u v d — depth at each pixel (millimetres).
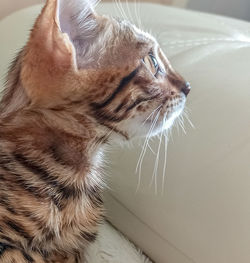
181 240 160
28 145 156
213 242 149
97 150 172
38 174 156
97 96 151
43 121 155
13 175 154
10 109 157
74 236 170
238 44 201
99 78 148
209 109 163
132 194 176
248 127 151
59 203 160
